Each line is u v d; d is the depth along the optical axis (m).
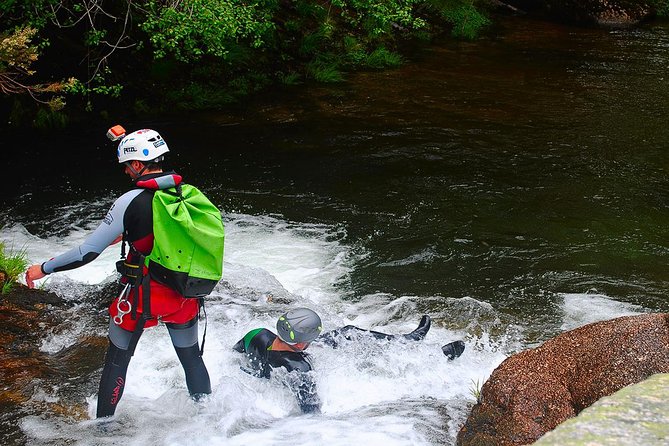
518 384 3.56
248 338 4.59
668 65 15.84
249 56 13.87
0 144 10.21
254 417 4.15
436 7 19.14
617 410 2.10
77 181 9.16
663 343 3.51
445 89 13.76
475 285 6.85
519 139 11.09
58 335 5.11
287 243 7.62
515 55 16.52
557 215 8.49
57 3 10.41
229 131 11.18
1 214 8.16
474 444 3.53
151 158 3.77
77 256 3.72
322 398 4.46
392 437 3.88
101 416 4.00
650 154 10.56
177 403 4.21
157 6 10.98
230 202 8.66
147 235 3.71
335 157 10.22
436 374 4.84
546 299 6.59
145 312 3.78
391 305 6.31
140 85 12.25
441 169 9.85
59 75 11.70
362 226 8.12
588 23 20.14
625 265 7.32
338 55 15.20
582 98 13.32
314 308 5.93
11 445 3.80
